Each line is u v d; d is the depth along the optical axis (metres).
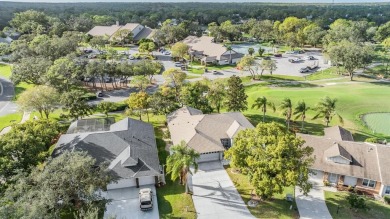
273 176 40.56
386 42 156.50
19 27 183.38
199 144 55.31
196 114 66.44
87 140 51.97
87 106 68.94
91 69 93.88
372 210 43.91
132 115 74.56
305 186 41.28
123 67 98.19
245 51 161.75
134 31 172.38
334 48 116.19
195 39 155.12
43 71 90.44
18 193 34.72
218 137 58.25
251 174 41.66
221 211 43.22
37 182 36.81
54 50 115.69
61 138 54.69
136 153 50.09
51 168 37.84
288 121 68.38
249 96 91.50
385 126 72.38
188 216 42.28
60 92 82.75
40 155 43.66
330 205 44.78
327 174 49.84
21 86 101.19
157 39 160.75
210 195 46.69
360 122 74.06
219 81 77.94
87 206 36.97
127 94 93.88
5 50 131.12
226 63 132.88
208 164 54.69
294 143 40.41
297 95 89.88
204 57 131.75
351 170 48.34
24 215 30.30
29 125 50.88
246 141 42.91
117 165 47.91
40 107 67.81
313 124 72.56
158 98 70.38
